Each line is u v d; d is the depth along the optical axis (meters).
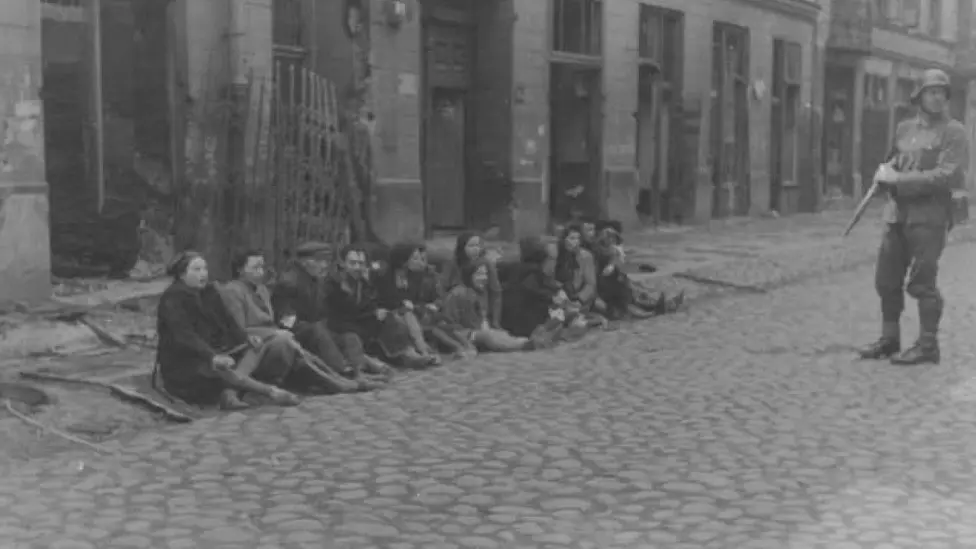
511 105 16.77
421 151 15.93
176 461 5.94
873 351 9.11
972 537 4.69
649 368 8.70
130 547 4.61
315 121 12.86
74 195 11.23
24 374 7.74
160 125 11.81
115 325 9.42
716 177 23.25
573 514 5.07
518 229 17.00
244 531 4.81
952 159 8.76
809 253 17.61
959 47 36.50
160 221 11.81
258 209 11.97
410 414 7.10
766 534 4.75
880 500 5.23
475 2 16.75
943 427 6.72
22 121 9.95
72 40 11.14
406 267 9.33
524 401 7.48
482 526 4.90
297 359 7.79
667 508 5.15
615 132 19.17
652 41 20.62
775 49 25.53
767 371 8.55
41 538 4.70
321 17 13.96
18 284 9.95
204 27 12.02
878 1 30.92
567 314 10.30
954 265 16.84
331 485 5.50
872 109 31.00
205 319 7.66
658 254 16.80
